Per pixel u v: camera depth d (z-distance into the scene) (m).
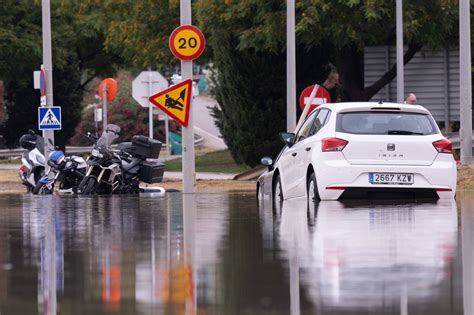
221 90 96.44
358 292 20.19
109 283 21.59
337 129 43.59
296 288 20.70
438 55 101.56
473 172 61.62
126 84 170.50
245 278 22.09
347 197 43.28
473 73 98.81
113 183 56.53
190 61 53.81
